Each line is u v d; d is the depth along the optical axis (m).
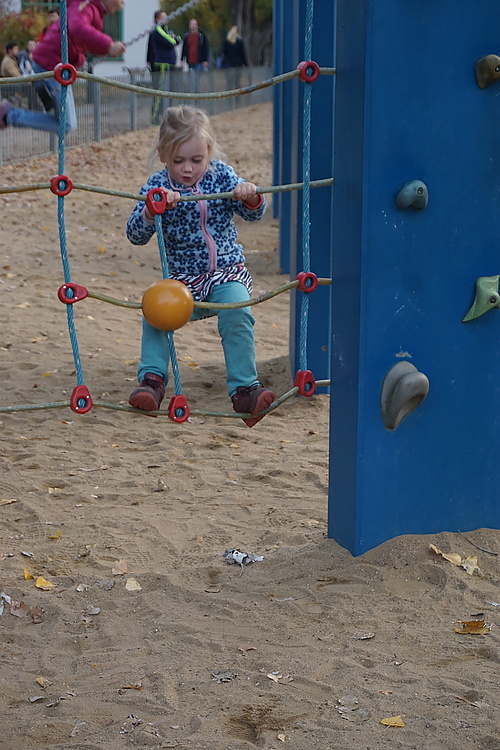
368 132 3.65
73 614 3.71
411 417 3.96
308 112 3.89
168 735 2.84
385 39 3.62
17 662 3.36
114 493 5.12
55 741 2.85
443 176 3.82
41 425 6.33
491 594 3.66
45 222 14.16
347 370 3.92
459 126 3.80
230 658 3.29
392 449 3.95
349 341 3.88
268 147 23.09
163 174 4.57
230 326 4.48
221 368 7.72
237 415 4.16
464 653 3.25
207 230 4.56
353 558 3.98
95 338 8.58
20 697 3.11
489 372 4.07
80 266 11.64
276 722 2.88
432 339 3.93
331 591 3.74
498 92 3.84
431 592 3.70
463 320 3.97
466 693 3.00
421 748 2.72
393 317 3.84
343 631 3.44
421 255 3.84
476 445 4.11
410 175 3.76
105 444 5.99
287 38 9.88
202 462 5.64
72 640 3.50
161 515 4.79
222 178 4.57
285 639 3.41
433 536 4.07
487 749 2.71
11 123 8.62
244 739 2.82
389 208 3.75
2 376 7.38
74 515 4.82
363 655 3.26
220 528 4.59
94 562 4.22
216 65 35.19
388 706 2.94
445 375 3.98
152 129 25.77
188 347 8.43
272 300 10.34
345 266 3.87
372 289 3.78
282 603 3.68
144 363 4.38
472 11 3.74
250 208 4.52
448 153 3.81
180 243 4.55
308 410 6.68
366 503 3.95
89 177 18.02
